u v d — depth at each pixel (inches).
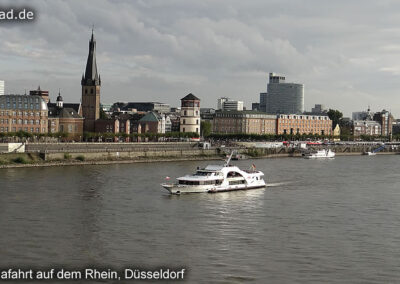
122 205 4562.0
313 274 2923.2
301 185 6171.3
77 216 4074.8
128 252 3223.4
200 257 3161.9
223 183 5541.3
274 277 2864.2
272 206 4734.3
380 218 4320.9
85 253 3186.5
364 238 3663.9
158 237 3560.5
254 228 3873.0
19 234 3523.6
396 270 3014.3
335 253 3297.2
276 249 3351.4
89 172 6761.8
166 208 4510.3
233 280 2810.0
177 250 3284.9
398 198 5339.6
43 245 3312.0
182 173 6983.3
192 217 4188.0
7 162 7180.1
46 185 5438.0
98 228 3742.6
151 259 3110.2
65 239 3447.3
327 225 4028.1
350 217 4333.2
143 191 5305.1
